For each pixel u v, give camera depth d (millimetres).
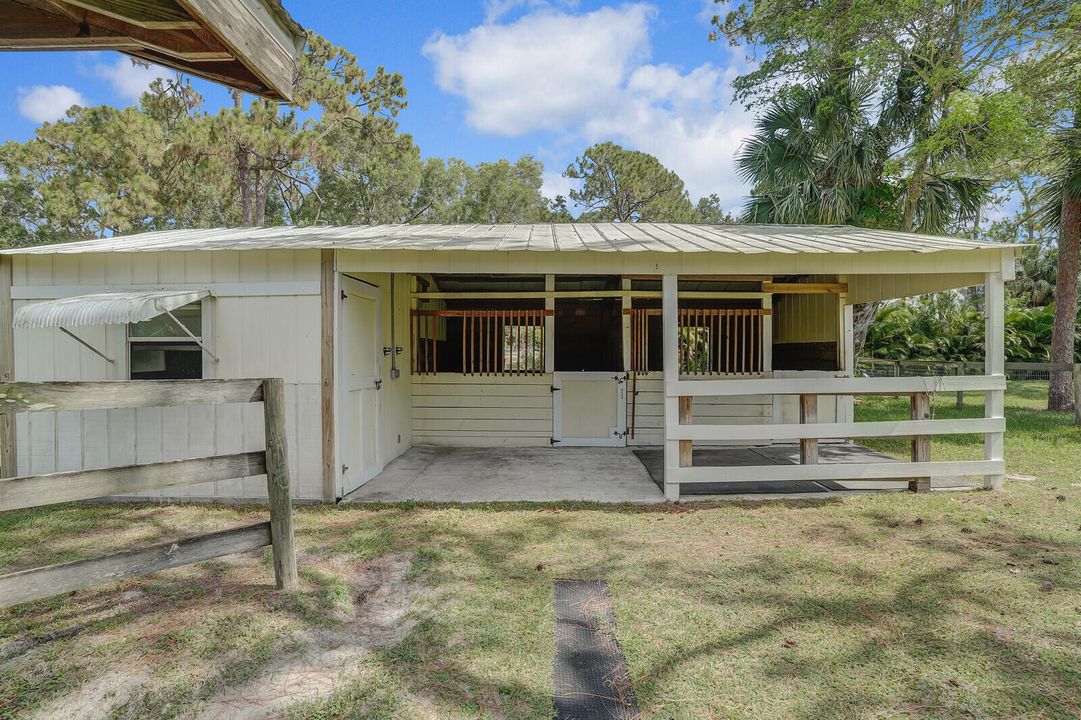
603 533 4000
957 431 4910
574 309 8258
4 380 4977
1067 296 10258
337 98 17875
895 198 10273
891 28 10188
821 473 4844
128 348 4930
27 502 2201
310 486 4812
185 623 2678
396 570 3352
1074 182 9734
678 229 6688
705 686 2203
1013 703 2088
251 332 4852
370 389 5648
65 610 2807
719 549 3668
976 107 8844
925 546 3664
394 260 4781
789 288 7199
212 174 14688
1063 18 9344
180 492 4906
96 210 14922
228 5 1631
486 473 5824
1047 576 3176
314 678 2260
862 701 2105
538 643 2525
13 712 2045
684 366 7797
